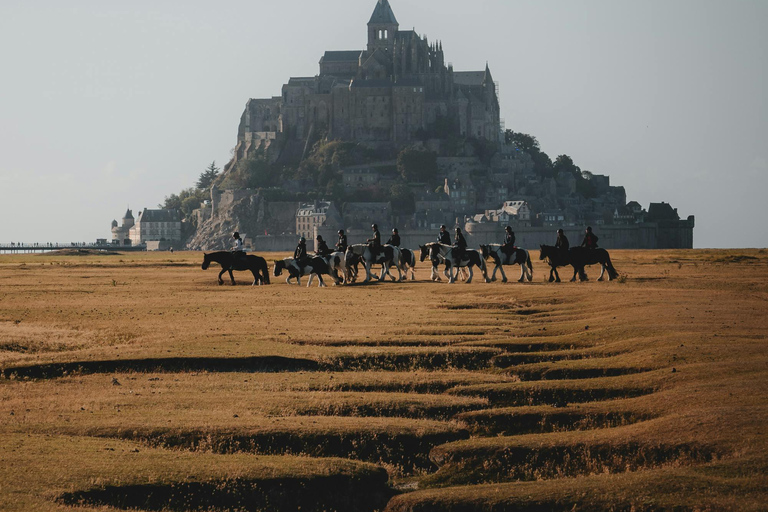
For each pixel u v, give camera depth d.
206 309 154.00
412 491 67.62
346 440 74.56
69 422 77.69
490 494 62.28
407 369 104.50
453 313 146.50
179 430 75.00
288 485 64.56
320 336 120.38
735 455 64.94
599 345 110.62
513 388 89.50
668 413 76.75
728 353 97.38
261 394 88.75
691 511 56.91
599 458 69.44
